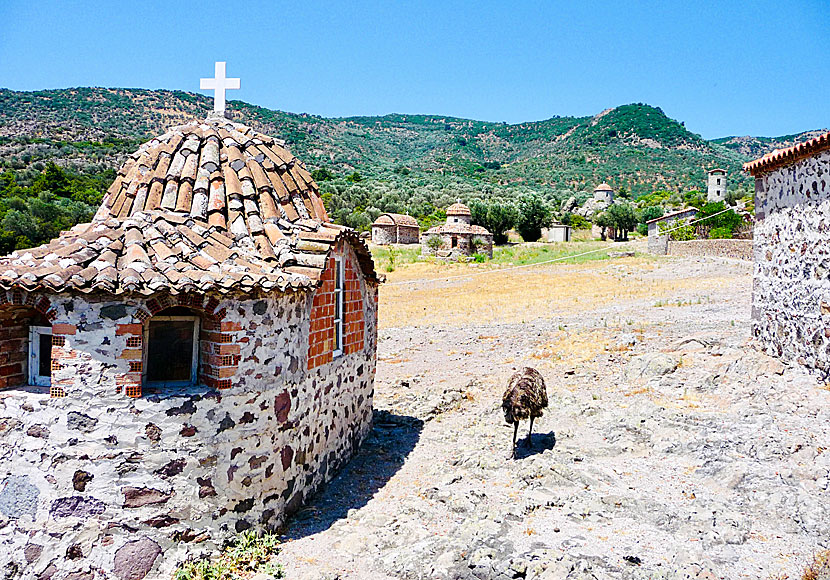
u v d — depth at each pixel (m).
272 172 9.46
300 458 8.09
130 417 6.42
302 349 8.05
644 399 12.58
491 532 7.11
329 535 7.40
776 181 13.81
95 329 6.38
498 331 22.22
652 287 31.45
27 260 6.62
